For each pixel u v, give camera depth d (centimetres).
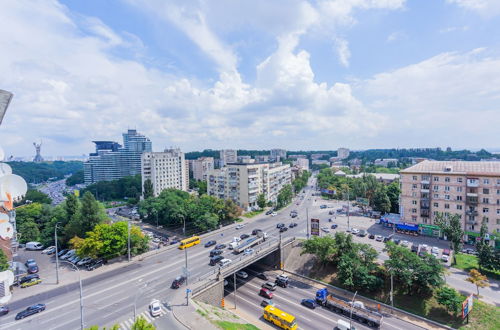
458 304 4162
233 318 4228
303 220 10100
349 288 5384
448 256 6256
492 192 7062
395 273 4903
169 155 15712
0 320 3844
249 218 10475
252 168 11550
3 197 952
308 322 4384
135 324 2375
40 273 5525
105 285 4806
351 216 10669
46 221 8712
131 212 12500
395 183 11331
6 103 898
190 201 9688
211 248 6800
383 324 4331
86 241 5616
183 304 4116
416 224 8206
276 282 5744
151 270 5412
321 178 18950
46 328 3650
